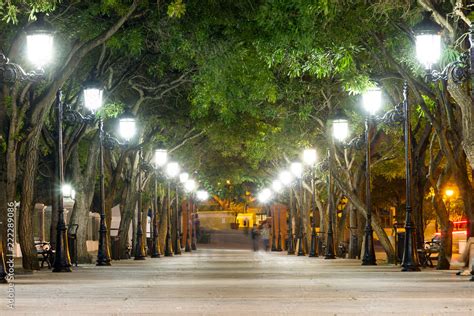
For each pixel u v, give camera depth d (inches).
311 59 1094.4
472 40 798.5
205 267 1398.9
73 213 1573.6
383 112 1555.1
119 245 1974.7
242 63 1256.8
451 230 1231.5
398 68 1147.9
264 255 2551.7
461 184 1100.5
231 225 5556.1
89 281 941.2
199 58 1237.1
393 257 1535.4
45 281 940.6
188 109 1868.8
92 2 1197.7
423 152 1416.1
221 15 1142.3
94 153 1565.0
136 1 1087.6
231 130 1971.0
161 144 1873.8
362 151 1784.0
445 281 905.5
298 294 712.4
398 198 2898.6
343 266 1403.8
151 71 1528.1
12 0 967.0
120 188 2346.2
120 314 534.6
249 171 2977.4
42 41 903.7
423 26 870.4
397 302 622.8
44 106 1100.5
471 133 869.2
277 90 1620.3
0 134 1037.8
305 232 2564.0
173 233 2999.5
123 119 1433.3
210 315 526.0
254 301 636.7
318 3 920.9
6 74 930.7
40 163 1796.3
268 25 1013.8
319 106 1690.5
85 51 1080.8
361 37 1181.1
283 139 2015.3
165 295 708.0
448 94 1093.1
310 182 2485.2
